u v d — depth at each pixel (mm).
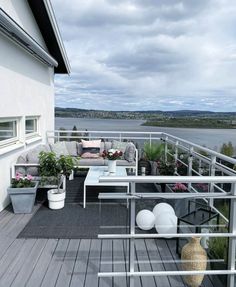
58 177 4066
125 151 5906
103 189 4918
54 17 5938
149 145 6312
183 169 4953
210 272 2000
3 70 4016
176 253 2455
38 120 6309
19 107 4723
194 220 2277
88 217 3660
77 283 2229
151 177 1760
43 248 2797
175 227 2193
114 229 2070
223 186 2461
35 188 3801
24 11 5117
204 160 3592
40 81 6172
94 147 6297
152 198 1967
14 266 2461
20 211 3789
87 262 2533
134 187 1947
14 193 3729
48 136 6895
